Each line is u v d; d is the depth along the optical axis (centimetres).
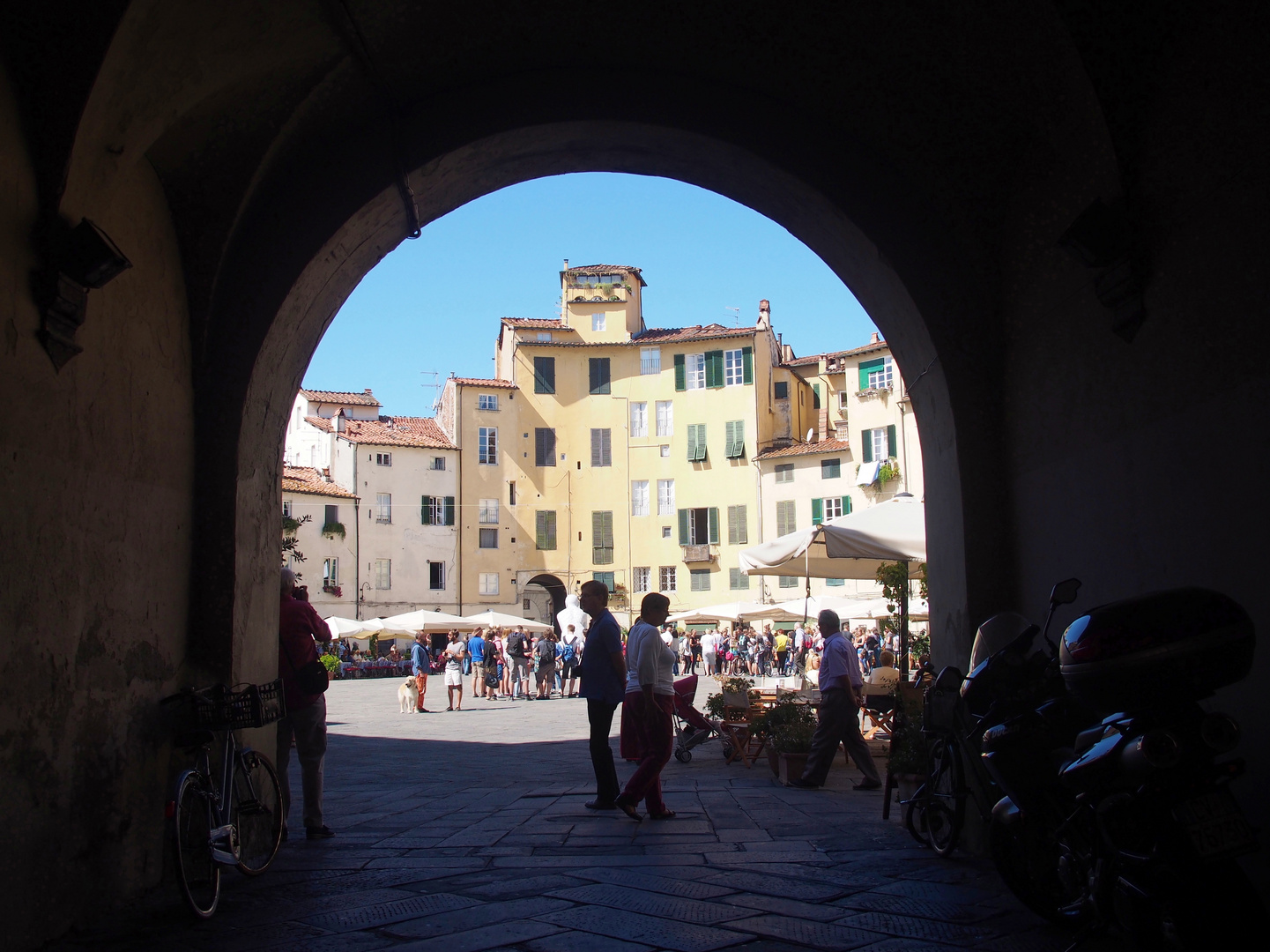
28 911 398
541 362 5034
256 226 591
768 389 4953
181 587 550
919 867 553
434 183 647
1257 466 372
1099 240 448
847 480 4534
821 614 951
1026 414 564
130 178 503
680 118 627
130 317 496
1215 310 395
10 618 389
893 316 665
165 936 429
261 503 621
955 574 605
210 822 492
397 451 4912
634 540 4925
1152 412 439
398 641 4831
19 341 401
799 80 605
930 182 611
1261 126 368
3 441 388
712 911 457
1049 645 469
